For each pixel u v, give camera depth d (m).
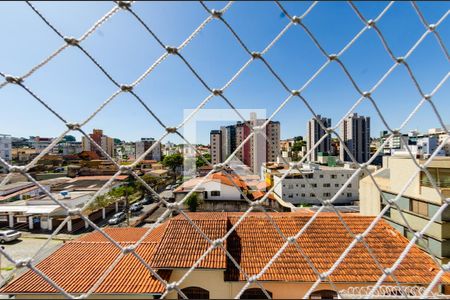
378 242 6.30
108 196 18.86
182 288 5.38
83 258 5.97
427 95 2.46
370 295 2.07
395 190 9.58
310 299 5.27
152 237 7.38
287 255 5.94
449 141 2.50
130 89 2.09
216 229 6.55
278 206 19.81
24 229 15.13
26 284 5.00
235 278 5.37
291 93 2.41
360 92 2.48
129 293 4.85
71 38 1.86
